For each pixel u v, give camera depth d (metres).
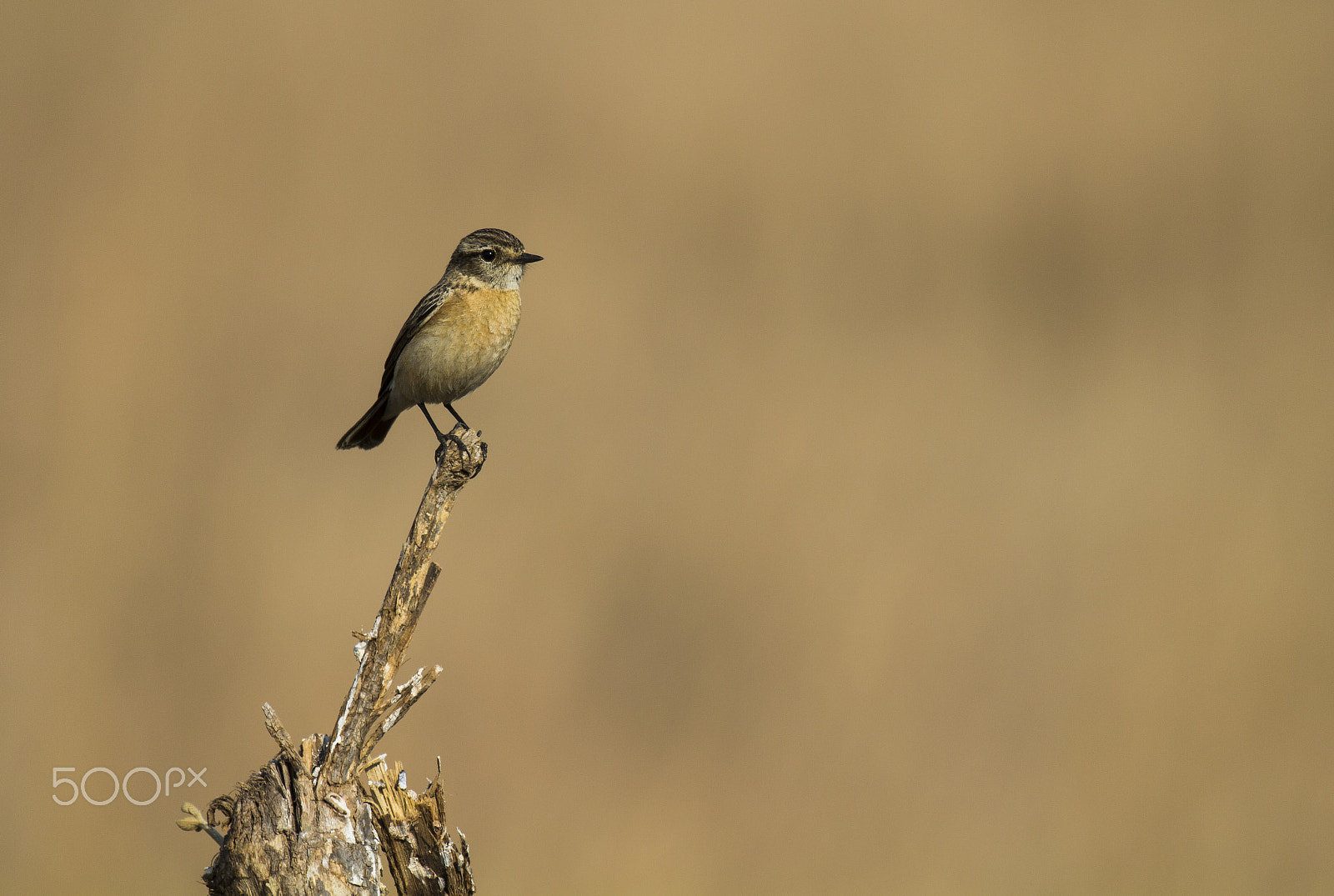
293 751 9.02
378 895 8.77
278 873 8.65
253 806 8.91
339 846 8.78
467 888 9.76
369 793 9.57
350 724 9.20
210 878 8.88
